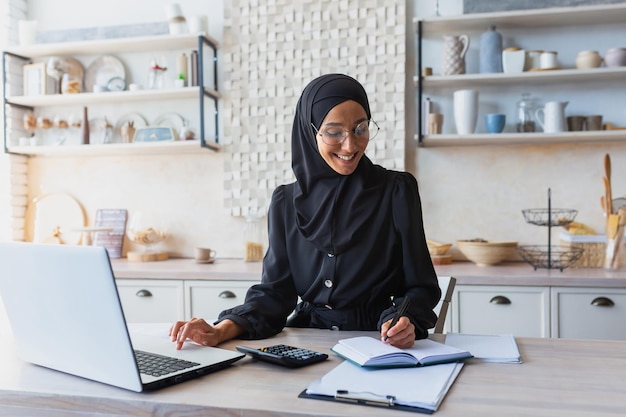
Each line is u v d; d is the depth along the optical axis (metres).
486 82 3.12
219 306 2.93
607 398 0.95
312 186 1.60
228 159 3.47
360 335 1.46
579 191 3.11
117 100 3.58
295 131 1.61
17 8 3.69
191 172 3.56
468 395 0.98
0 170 3.67
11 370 1.18
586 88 3.10
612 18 2.99
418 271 1.53
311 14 3.35
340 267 1.54
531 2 2.97
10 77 3.61
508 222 3.19
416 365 1.14
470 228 3.23
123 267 3.11
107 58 3.65
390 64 3.24
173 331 1.34
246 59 3.44
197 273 2.94
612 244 2.81
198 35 3.29
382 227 1.54
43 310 1.11
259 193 3.44
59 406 1.02
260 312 1.50
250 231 3.40
